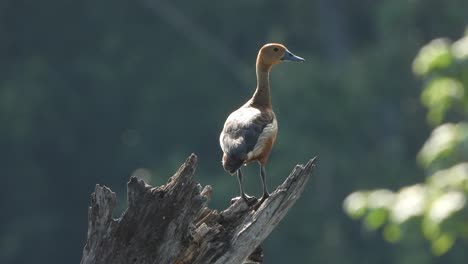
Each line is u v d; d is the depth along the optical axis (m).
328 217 31.09
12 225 33.50
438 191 15.38
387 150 31.95
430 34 32.50
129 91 34.84
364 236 30.89
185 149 34.06
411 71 32.25
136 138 34.47
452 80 16.11
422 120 32.53
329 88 31.78
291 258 30.72
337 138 31.56
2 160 33.91
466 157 15.77
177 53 35.03
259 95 11.83
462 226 15.21
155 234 9.84
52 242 33.50
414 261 26.09
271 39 34.12
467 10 32.12
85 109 34.41
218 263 9.99
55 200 34.22
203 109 34.47
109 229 9.85
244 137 10.92
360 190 31.20
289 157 30.80
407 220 15.41
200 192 9.87
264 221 10.04
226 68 34.91
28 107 33.50
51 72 34.34
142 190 9.83
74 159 34.31
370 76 32.19
